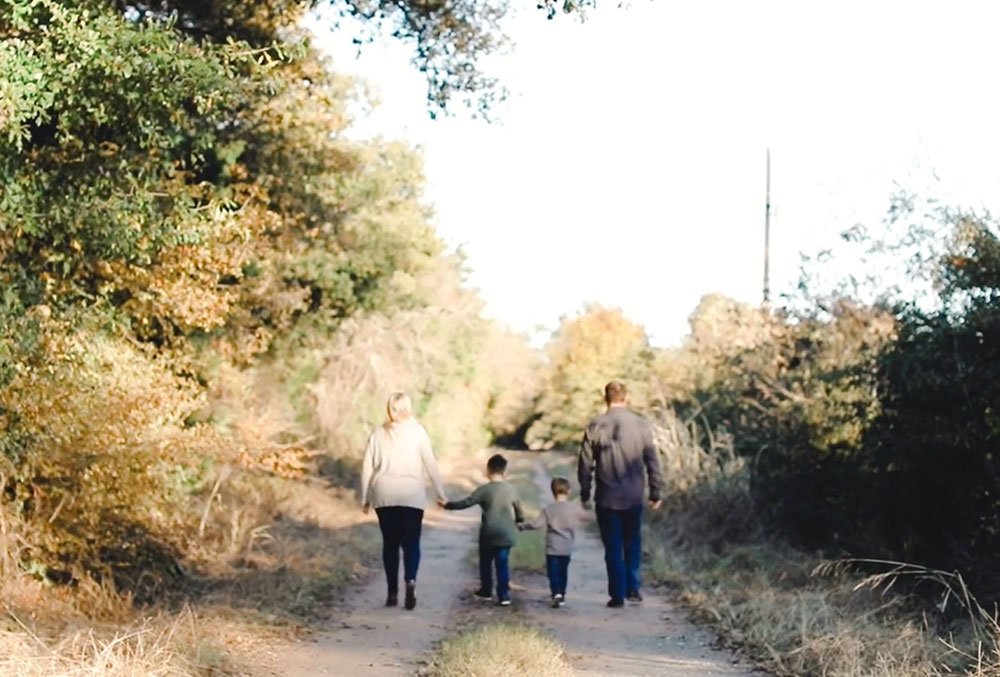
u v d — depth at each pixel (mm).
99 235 10008
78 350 10234
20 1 8633
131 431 10219
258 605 10242
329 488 26125
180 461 11148
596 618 10656
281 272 18609
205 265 12938
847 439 13984
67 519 9648
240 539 13391
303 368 28469
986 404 10984
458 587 12883
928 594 10562
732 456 17375
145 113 9547
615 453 11398
